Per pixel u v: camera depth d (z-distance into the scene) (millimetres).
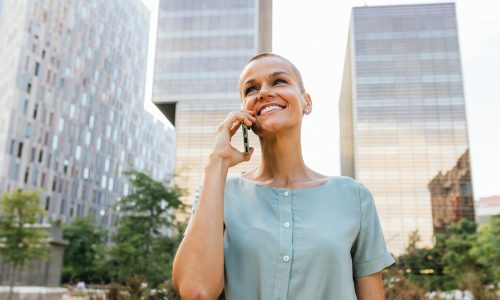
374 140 63719
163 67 57625
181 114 55406
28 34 44594
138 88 67625
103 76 57375
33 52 45125
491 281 21438
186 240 962
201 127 54656
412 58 66688
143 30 70812
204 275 924
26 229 18109
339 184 1136
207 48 57906
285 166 1168
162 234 15070
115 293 8078
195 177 52312
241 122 1122
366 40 68125
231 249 1049
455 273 26688
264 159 1199
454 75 65500
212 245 950
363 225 1110
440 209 60031
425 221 59656
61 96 48656
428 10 68688
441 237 32250
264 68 1177
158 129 74062
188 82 56625
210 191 1007
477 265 26094
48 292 19875
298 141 1180
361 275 1118
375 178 62125
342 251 1016
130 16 66250
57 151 47438
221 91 56000
